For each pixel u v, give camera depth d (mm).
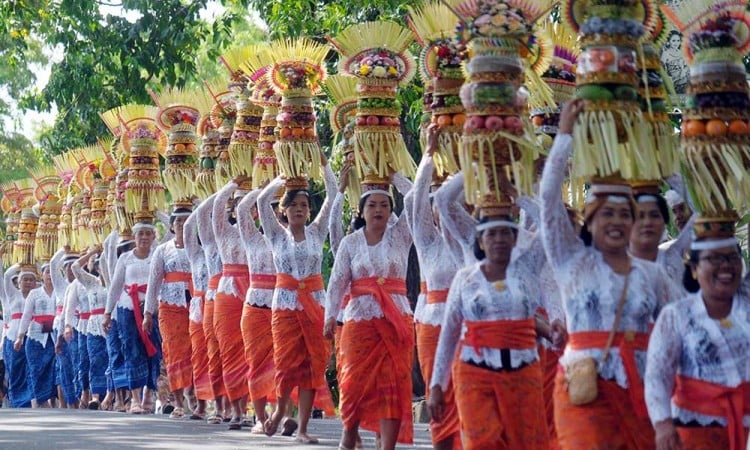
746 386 8938
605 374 9305
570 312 9508
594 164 9523
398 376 14055
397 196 23625
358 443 15305
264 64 17234
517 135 10781
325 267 27000
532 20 11164
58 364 27484
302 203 16625
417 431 19672
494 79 10781
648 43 10625
